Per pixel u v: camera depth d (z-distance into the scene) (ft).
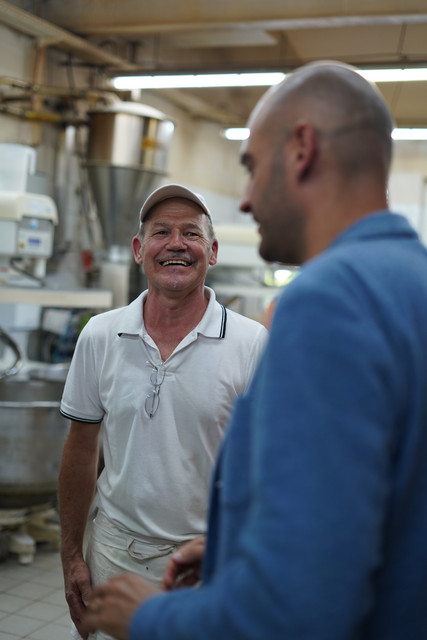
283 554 2.07
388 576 2.34
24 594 10.75
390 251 2.52
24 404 11.06
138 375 5.42
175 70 18.71
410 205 31.53
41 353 17.99
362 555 2.07
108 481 5.55
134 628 2.46
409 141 31.35
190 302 5.50
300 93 2.70
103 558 5.48
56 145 18.35
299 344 2.23
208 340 5.41
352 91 2.64
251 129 2.89
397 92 25.45
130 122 17.03
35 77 17.46
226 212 30.35
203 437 5.27
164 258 5.42
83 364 5.75
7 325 16.76
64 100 18.10
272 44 22.36
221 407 5.29
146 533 5.27
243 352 5.45
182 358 5.37
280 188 2.75
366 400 2.15
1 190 14.28
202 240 5.52
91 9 17.84
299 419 2.15
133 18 17.57
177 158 25.76
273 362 2.29
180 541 5.26
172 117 25.12
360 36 22.06
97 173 17.29
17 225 13.25
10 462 11.19
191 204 5.59
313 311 2.26
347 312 2.25
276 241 2.86
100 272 19.36
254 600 2.12
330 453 2.10
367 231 2.56
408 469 2.29
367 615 2.24
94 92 17.16
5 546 12.15
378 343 2.22
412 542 2.34
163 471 5.24
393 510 2.30
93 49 18.57
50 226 14.17
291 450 2.14
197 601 2.33
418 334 2.37
